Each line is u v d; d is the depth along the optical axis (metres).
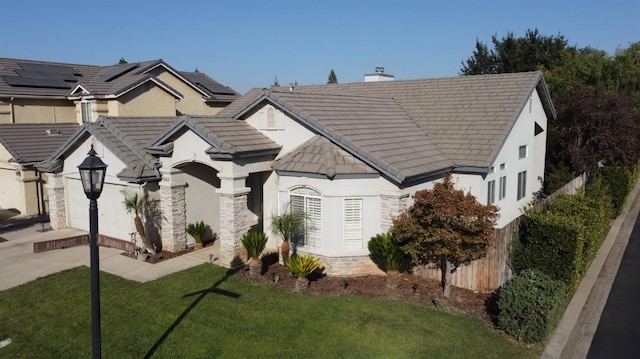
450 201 13.41
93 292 8.97
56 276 16.38
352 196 16.19
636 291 15.87
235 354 11.13
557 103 30.70
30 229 23.34
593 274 17.23
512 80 24.03
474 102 23.23
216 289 14.95
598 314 14.09
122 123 20.66
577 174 29.78
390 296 14.53
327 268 16.47
